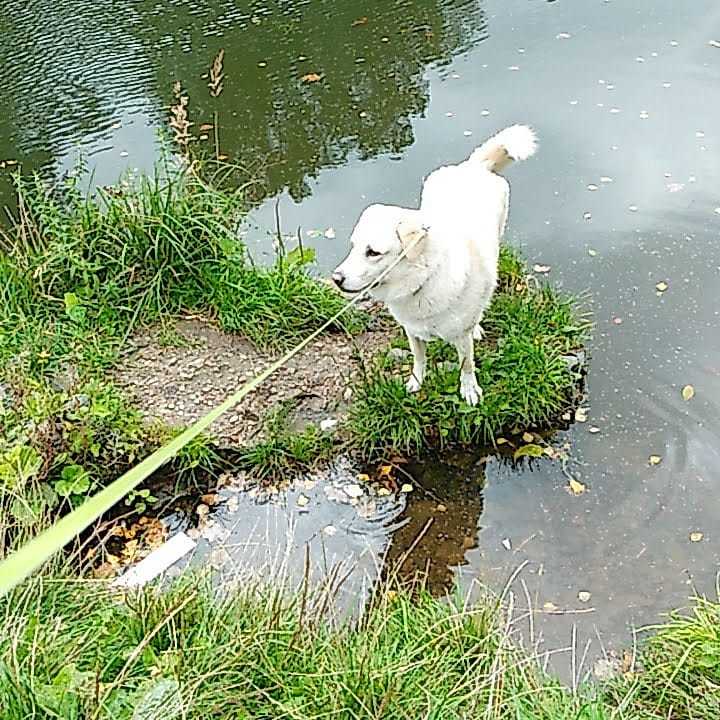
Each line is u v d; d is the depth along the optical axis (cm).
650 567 342
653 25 553
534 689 301
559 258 425
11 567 105
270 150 493
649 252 424
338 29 587
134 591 320
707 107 489
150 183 421
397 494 364
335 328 404
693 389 380
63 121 521
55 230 412
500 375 379
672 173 456
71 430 363
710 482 358
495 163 386
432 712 290
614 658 325
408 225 344
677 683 308
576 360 387
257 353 399
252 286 408
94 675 285
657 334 396
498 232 379
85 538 354
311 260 413
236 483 368
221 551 344
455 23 581
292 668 301
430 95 517
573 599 338
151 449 369
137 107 527
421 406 373
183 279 413
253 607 312
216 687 291
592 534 351
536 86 515
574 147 475
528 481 364
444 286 352
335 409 382
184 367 395
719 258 419
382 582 344
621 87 507
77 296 405
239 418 380
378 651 308
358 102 518
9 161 497
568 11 580
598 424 375
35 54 590
